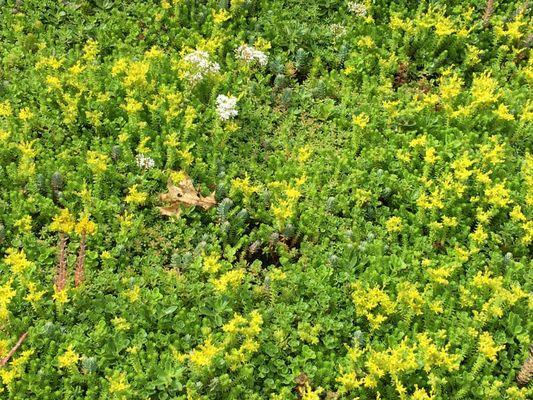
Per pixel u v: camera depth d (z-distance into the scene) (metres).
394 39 1.17
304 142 1.06
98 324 0.87
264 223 0.99
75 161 0.99
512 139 1.08
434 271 0.92
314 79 1.12
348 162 1.03
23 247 0.92
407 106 1.09
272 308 0.90
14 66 1.08
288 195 0.95
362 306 0.90
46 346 0.86
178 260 0.93
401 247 0.98
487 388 0.86
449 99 1.09
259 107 1.08
